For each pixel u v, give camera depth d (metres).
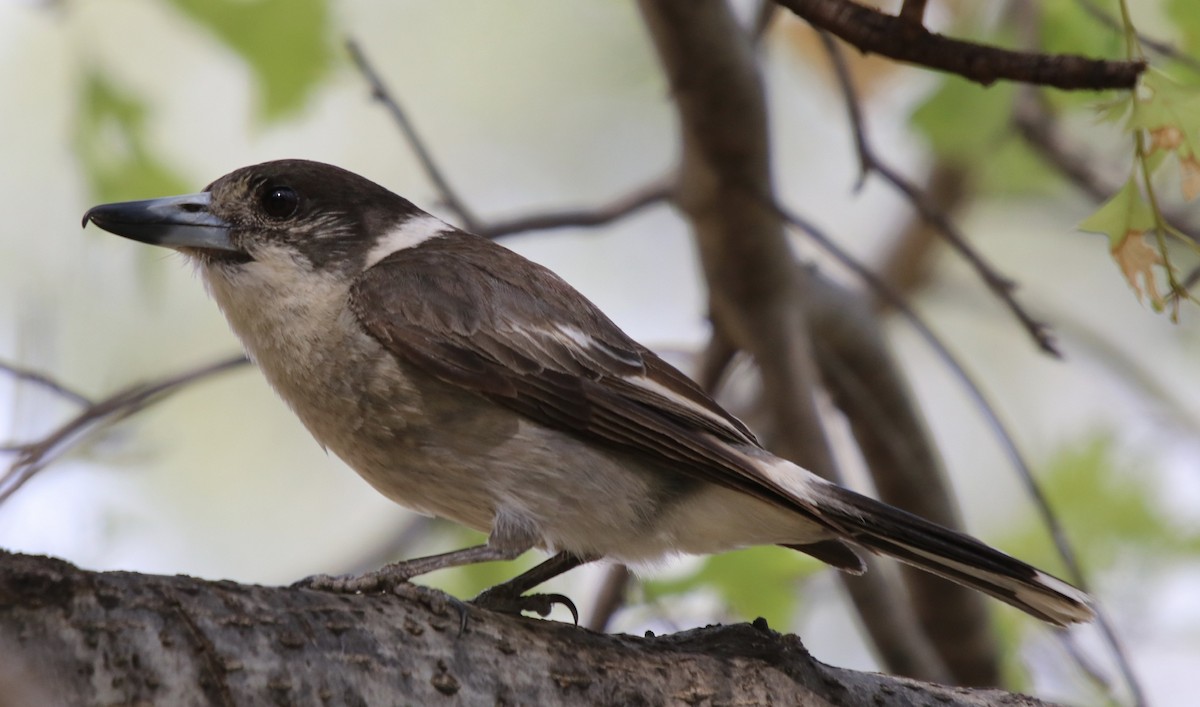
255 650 5.16
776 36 14.31
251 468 14.84
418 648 5.61
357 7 15.45
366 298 8.20
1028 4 10.85
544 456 7.85
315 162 9.02
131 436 10.73
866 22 6.62
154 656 4.92
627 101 15.95
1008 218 16.39
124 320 13.77
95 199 11.11
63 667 4.74
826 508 7.66
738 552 10.31
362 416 8.09
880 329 11.45
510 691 5.72
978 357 16.33
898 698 6.60
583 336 8.16
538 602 7.80
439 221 9.27
